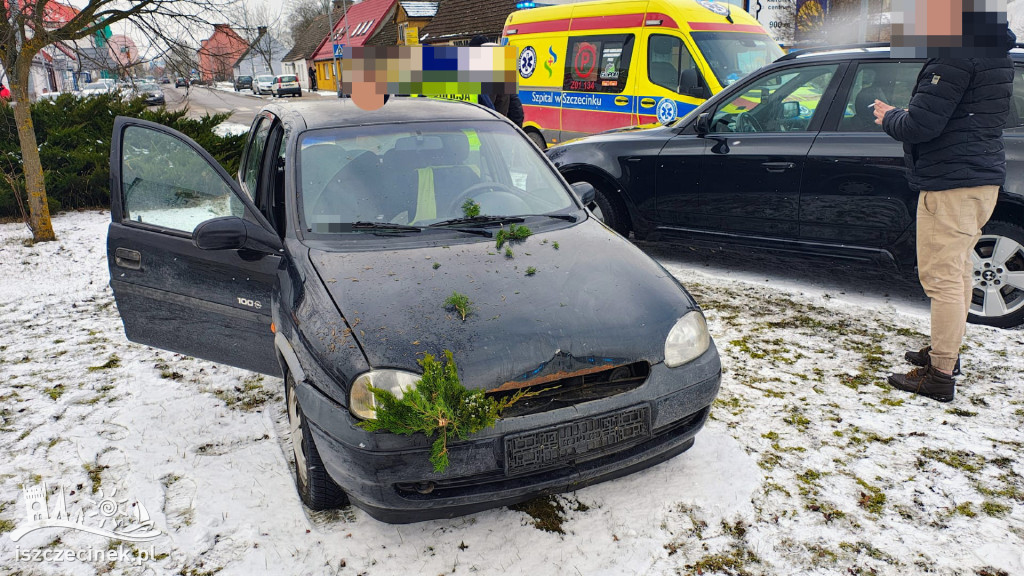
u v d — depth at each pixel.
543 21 9.87
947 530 2.54
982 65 3.10
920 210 3.38
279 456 3.14
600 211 6.14
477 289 2.68
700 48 7.97
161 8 7.36
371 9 53.28
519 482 2.38
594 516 2.67
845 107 4.73
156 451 3.21
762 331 4.39
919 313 4.61
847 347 4.12
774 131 5.04
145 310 3.52
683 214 5.50
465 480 2.36
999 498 2.70
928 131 3.18
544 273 2.82
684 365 2.61
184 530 2.65
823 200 4.73
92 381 3.97
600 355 2.46
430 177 3.47
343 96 4.67
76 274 6.14
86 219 8.59
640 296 2.72
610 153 5.84
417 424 2.18
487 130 3.85
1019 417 3.27
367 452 2.27
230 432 3.37
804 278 5.49
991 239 4.28
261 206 3.83
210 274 3.25
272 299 3.02
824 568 2.38
